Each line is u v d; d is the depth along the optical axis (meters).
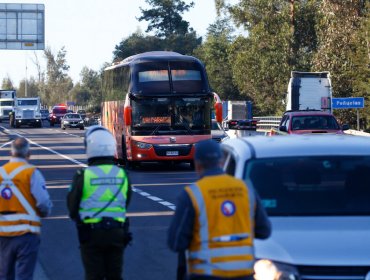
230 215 12.21
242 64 148.62
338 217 15.54
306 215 15.64
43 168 68.81
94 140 16.16
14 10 141.62
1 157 85.31
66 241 29.83
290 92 90.75
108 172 15.99
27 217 17.81
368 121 111.75
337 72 118.62
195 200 12.23
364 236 14.58
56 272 24.20
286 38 141.25
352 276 13.77
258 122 129.12
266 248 14.22
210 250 12.15
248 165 16.78
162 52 67.00
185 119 62.56
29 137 139.75
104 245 15.77
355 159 16.98
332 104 86.44
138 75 62.28
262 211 12.77
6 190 17.72
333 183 16.58
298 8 143.25
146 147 61.88
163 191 47.22
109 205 15.85
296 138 18.45
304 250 14.09
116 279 16.16
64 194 46.66
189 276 12.47
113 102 72.25
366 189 16.39
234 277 12.16
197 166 12.80
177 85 62.47
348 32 117.00
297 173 16.59
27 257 17.88
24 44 142.50
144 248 27.94
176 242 12.24
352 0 116.81
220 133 95.75
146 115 62.28
